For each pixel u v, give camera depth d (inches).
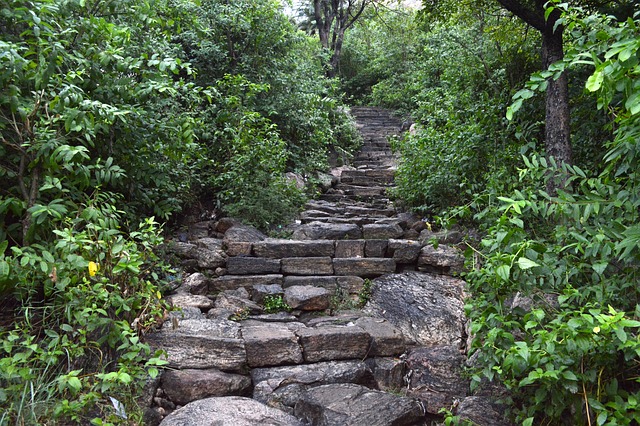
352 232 205.8
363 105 609.6
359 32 714.8
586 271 95.1
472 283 107.7
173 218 197.5
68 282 96.7
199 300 146.8
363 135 430.0
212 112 230.7
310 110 311.3
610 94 70.2
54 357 92.3
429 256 176.2
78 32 131.2
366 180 312.5
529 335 92.4
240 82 243.1
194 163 201.8
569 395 83.4
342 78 644.1
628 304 87.2
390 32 595.5
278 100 282.7
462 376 114.7
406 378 121.7
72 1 126.0
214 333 123.2
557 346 79.9
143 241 118.0
